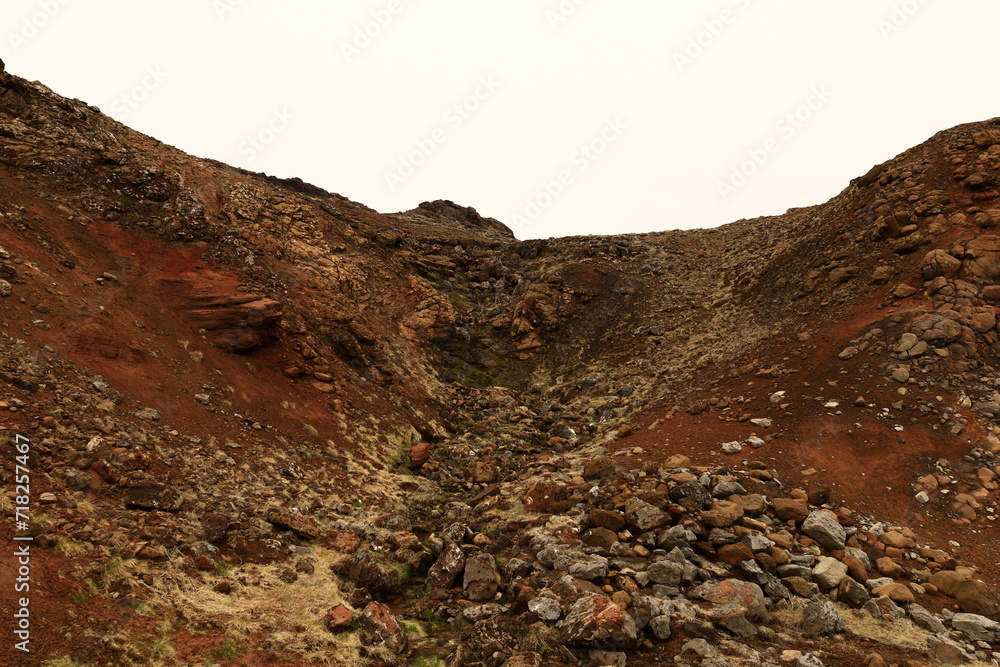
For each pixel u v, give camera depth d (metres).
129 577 7.07
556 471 16.70
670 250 42.34
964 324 16.89
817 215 34.19
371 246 33.53
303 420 16.80
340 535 11.18
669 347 28.08
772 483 13.22
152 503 8.97
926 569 10.27
